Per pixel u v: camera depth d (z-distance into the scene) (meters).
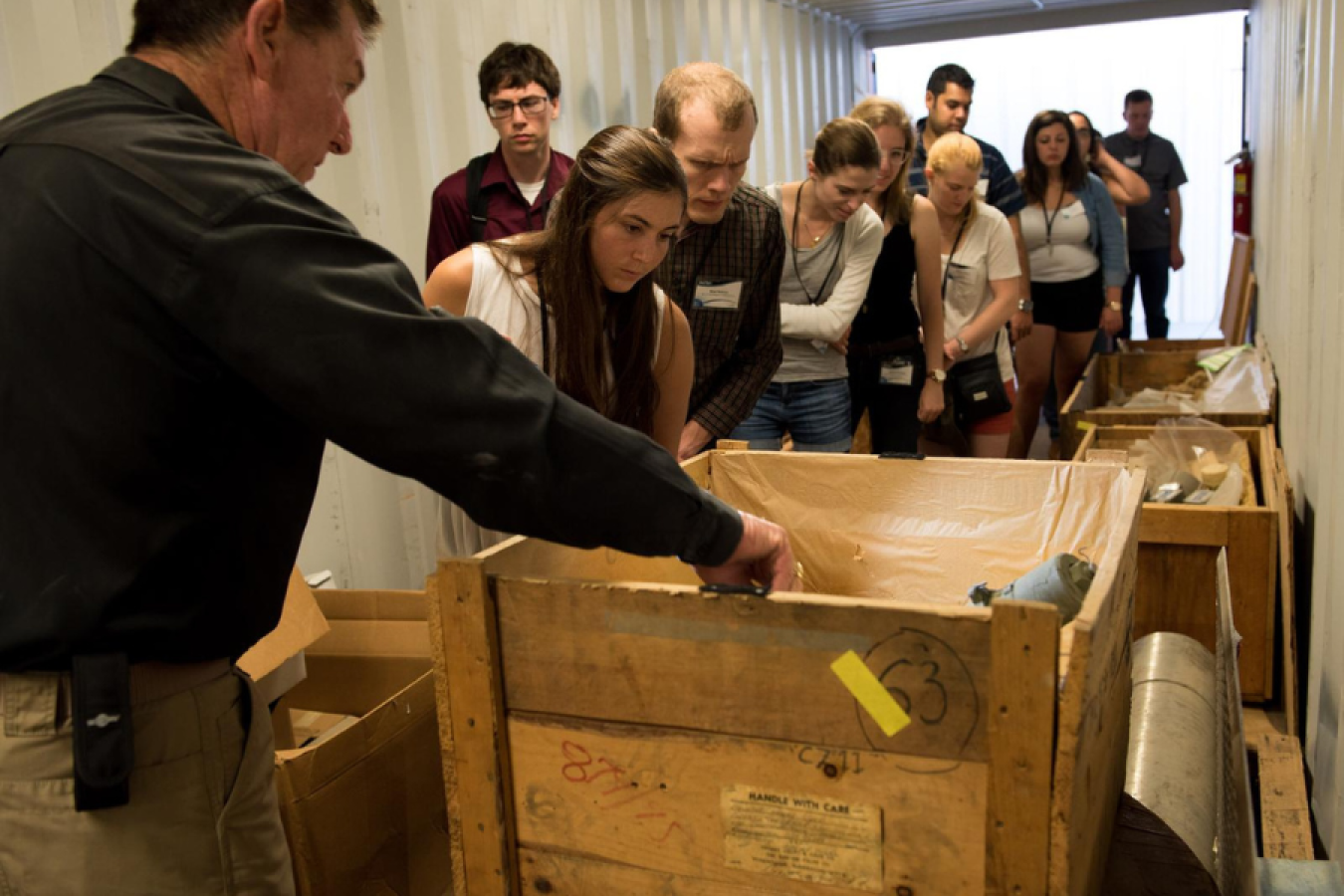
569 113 3.88
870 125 2.97
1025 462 1.65
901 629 0.97
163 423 0.93
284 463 1.04
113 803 0.96
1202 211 8.10
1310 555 2.83
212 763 1.03
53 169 0.93
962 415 3.75
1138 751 1.81
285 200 0.93
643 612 1.05
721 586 1.03
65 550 0.93
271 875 1.10
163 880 1.00
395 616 2.10
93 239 0.90
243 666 1.74
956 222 3.66
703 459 1.81
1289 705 2.56
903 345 3.18
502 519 0.96
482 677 1.12
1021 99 8.02
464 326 0.94
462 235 2.91
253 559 1.03
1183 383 4.86
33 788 0.96
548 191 2.93
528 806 1.16
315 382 0.89
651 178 1.50
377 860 1.69
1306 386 2.95
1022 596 1.38
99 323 0.91
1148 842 1.44
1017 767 0.95
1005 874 0.98
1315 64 2.80
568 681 1.10
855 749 1.01
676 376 1.80
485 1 3.35
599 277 1.61
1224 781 1.79
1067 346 5.17
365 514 2.94
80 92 0.99
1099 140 5.89
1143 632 2.80
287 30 1.02
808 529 1.80
